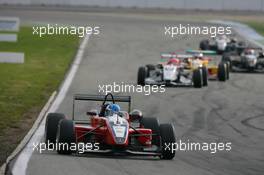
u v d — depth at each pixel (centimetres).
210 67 11569
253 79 11994
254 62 13025
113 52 15300
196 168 5031
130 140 5500
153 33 19475
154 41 17812
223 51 16125
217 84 11038
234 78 12031
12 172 4512
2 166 4728
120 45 16638
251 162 5488
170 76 10406
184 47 16938
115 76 11619
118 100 5709
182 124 7381
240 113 8312
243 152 5956
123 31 19600
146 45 16912
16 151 5394
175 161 5306
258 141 6588
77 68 12400
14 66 12088
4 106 7944
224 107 8706
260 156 5800
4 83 9919
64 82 10512
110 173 4581
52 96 8969
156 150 5419
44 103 8419
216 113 8212
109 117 5462
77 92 9544
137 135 5397
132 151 5350
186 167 5041
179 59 11394
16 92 9125
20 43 15775
